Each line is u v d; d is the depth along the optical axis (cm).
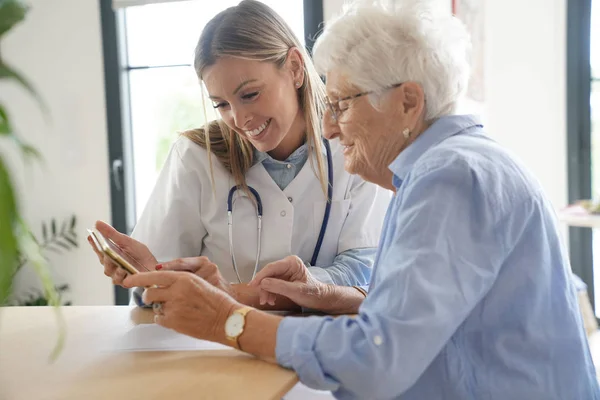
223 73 132
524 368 91
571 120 289
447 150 92
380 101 102
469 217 86
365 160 108
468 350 92
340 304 125
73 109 309
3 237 54
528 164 297
